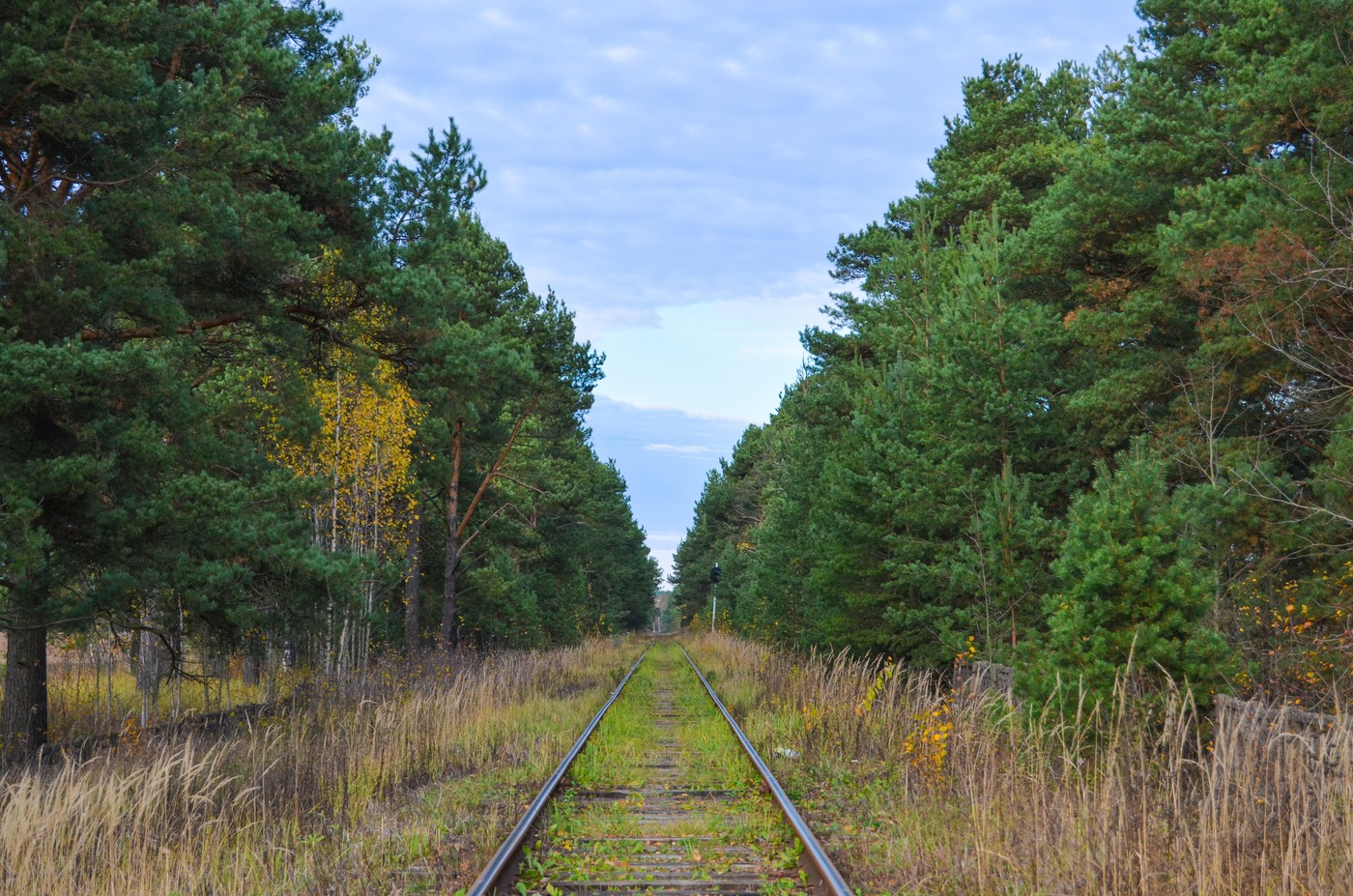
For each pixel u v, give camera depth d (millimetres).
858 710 13359
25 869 6520
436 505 33531
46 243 11930
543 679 23406
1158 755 7895
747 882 6812
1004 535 15344
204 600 13055
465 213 28625
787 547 28094
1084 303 20688
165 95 13461
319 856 7414
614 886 6773
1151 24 20234
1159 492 9516
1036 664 9609
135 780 8148
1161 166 17703
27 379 11078
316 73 16328
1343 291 13062
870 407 22188
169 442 14219
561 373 30438
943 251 27234
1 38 11812
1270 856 6094
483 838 7914
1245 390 15250
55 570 12664
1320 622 12141
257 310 15992
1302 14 14367
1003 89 35344
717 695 22391
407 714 12945
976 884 6426
